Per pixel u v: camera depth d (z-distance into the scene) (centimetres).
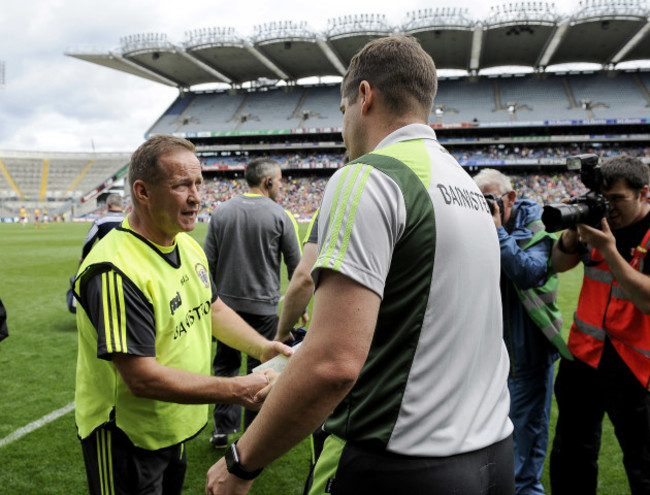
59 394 450
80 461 334
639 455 232
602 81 4503
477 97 4594
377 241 107
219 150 5069
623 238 234
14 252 1739
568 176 4275
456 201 123
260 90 5303
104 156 5922
